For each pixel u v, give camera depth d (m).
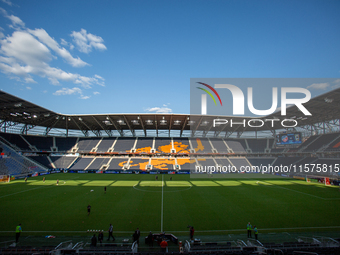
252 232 19.06
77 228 19.73
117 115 68.31
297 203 29.05
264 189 40.28
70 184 45.22
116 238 17.59
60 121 74.12
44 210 25.30
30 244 16.17
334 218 22.75
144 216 23.22
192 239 16.98
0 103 50.84
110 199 31.09
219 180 53.81
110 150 80.81
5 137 68.38
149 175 64.62
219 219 22.39
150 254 13.16
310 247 14.19
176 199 31.34
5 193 35.25
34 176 59.47
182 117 70.56
